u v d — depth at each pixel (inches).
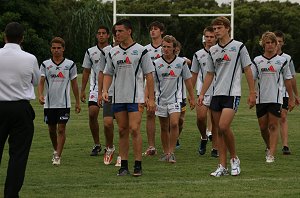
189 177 1173.1
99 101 1290.6
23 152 960.3
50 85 1350.9
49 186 1087.6
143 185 1090.1
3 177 1185.4
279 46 1439.5
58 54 1353.3
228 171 1232.2
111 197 993.5
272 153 1364.4
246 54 1178.0
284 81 1441.9
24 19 6604.3
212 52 1187.9
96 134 1471.5
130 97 1178.0
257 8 6820.9
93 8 5954.7
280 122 1512.1
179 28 6127.0
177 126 1376.7
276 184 1098.1
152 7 5994.1
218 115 1192.2
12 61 968.3
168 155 1373.0
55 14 6845.5
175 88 1398.9
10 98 960.9
